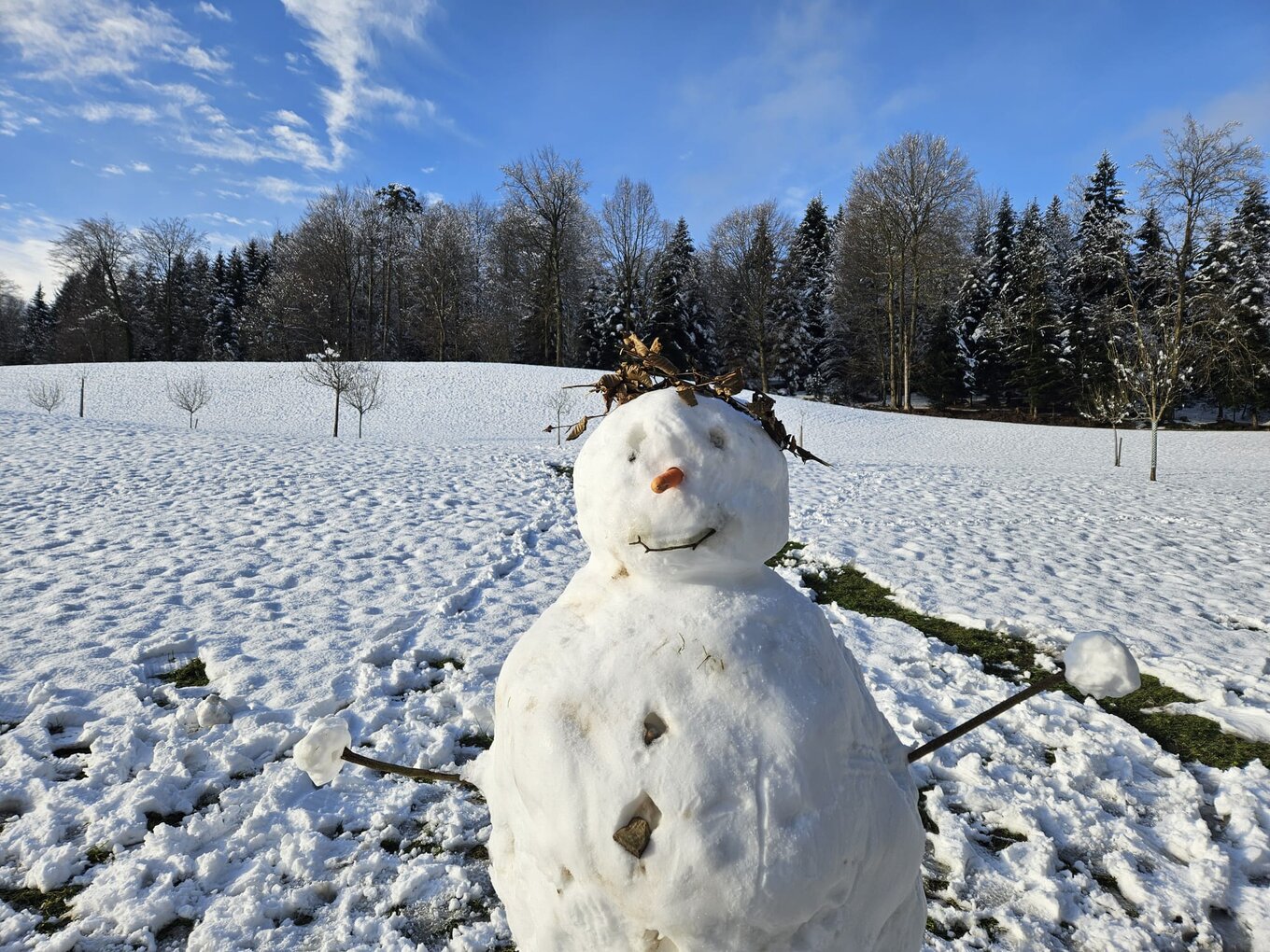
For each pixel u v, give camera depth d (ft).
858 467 54.90
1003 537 33.04
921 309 167.22
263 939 10.00
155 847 11.52
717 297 187.73
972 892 11.25
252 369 120.67
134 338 199.62
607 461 5.85
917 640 20.86
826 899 4.99
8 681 16.44
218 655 18.17
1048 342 142.20
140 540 27.20
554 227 171.01
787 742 5.02
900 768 6.13
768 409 6.24
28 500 31.76
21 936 9.96
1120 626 21.94
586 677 5.36
